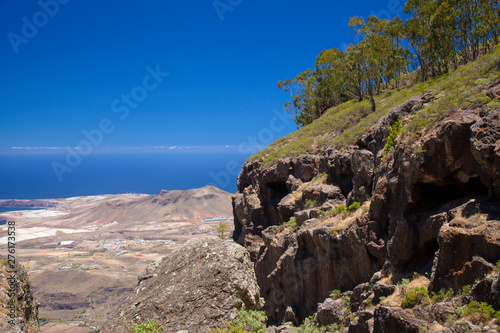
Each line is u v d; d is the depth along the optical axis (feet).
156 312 37.17
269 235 146.82
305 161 158.92
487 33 155.22
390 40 201.26
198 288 38.60
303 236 110.52
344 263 92.22
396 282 70.59
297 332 88.07
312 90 278.26
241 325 35.35
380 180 87.45
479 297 44.73
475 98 70.03
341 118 184.34
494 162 54.08
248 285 39.14
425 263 69.46
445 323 46.42
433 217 65.72
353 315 76.33
